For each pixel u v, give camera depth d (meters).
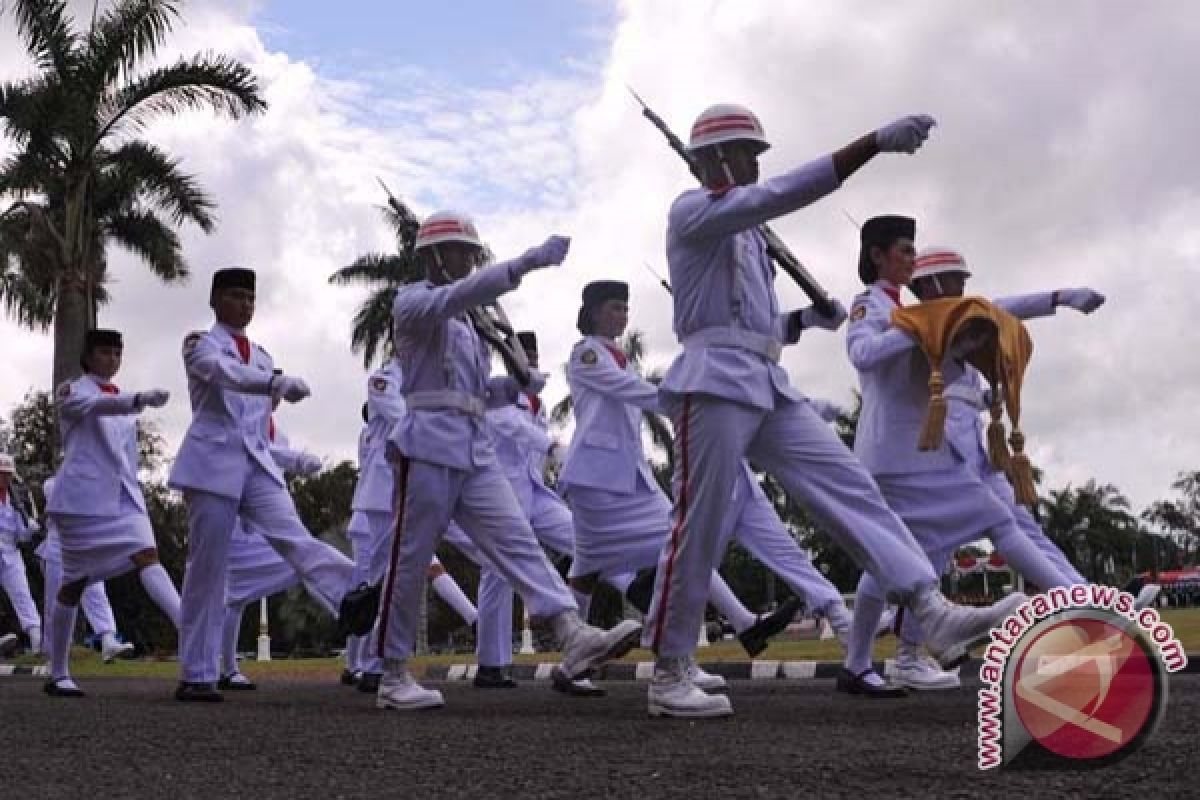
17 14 21.58
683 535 6.30
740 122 6.19
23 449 41.03
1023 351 7.31
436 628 47.56
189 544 8.91
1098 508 74.31
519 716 6.86
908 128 5.46
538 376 7.52
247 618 47.31
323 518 51.66
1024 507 8.29
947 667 6.08
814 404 8.83
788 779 4.09
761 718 6.28
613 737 5.51
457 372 7.34
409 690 7.48
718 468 6.22
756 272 6.33
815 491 6.37
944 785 3.90
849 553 6.41
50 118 21.70
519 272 6.61
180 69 21.78
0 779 4.65
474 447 7.38
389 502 10.87
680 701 6.36
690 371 6.22
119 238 26.41
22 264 24.22
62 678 10.21
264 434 9.29
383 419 10.91
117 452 10.37
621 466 9.80
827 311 6.76
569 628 7.31
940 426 7.03
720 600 9.44
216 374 8.45
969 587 38.47
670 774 4.27
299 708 7.94
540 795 3.95
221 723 6.73
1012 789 3.80
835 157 5.62
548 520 11.00
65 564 10.23
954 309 7.05
